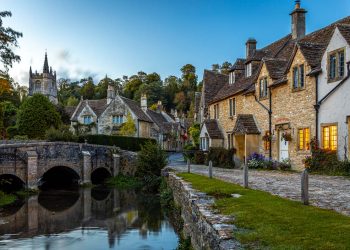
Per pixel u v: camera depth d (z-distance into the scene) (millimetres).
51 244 14328
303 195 8969
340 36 19078
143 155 31250
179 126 78062
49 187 32781
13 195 27344
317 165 19938
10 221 18766
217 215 8141
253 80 28453
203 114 41625
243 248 5730
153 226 17094
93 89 121688
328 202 9586
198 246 9148
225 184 14109
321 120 20266
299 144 22328
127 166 37500
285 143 23875
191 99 115500
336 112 19203
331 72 19766
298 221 7062
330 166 19141
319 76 20500
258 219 7406
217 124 35969
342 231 6207
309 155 21109
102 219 19016
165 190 23562
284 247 5523
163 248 13445
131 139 48062
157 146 31766
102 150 36562
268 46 34406
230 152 28562
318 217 7367
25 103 47688
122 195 27594
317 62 21203
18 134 47406
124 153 37844
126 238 15008
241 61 36312
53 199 25969
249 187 13320
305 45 22312
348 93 18391
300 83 22172
